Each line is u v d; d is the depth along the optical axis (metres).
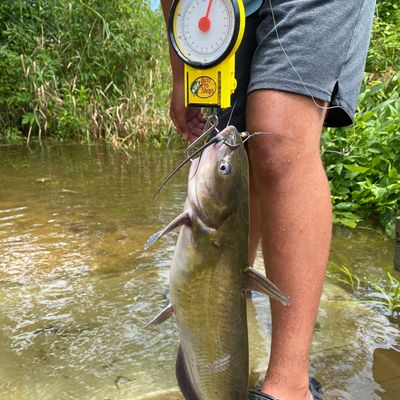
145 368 0.91
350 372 0.92
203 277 0.61
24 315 1.10
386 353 0.98
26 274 1.31
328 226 0.72
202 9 0.70
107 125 3.49
